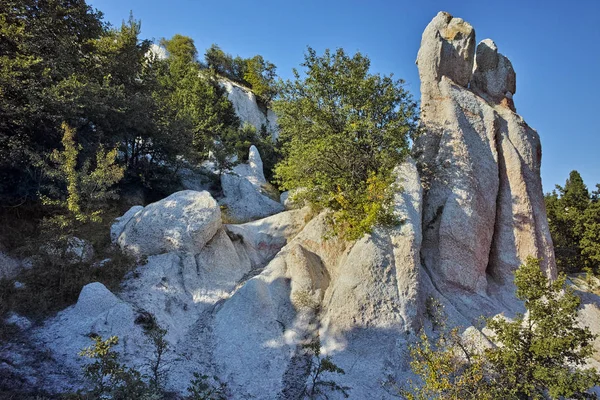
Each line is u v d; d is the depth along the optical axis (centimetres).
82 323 966
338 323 1141
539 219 1594
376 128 1539
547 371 790
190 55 5406
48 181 1418
